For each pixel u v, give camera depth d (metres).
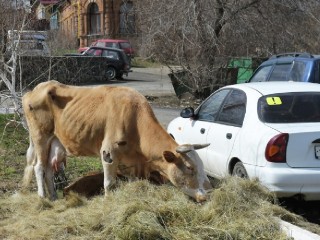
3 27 12.77
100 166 10.01
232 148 7.56
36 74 15.37
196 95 22.00
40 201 7.34
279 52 23.05
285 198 7.06
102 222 6.21
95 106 7.24
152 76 34.97
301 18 23.47
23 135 12.72
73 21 48.38
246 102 7.70
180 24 21.23
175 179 6.66
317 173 6.69
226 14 21.55
